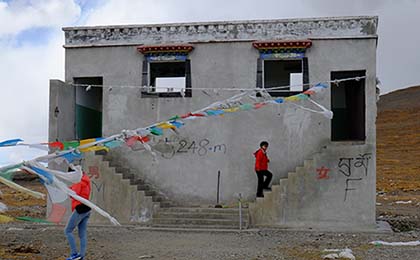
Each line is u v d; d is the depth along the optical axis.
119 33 19.09
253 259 11.64
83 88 20.20
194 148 18.47
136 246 13.37
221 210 17.27
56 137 18.11
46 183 7.87
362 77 17.12
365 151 16.86
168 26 18.84
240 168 18.22
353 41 17.83
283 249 12.93
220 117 18.41
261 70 18.31
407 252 12.54
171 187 18.47
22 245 13.19
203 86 18.55
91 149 9.05
